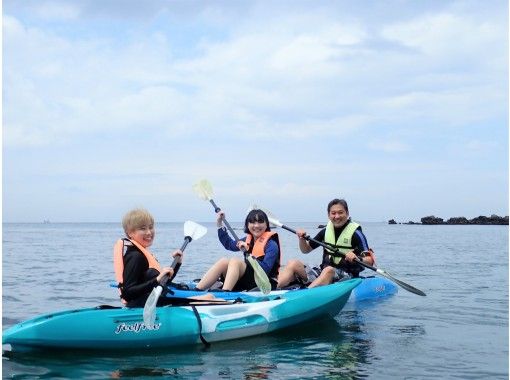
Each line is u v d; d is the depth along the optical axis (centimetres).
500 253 1697
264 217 646
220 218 688
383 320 601
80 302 712
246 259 607
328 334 531
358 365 425
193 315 489
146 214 487
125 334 468
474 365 428
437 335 528
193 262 1327
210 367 419
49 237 3356
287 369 414
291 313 539
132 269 472
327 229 738
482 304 711
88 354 454
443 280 968
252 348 476
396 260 1412
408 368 418
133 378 392
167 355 454
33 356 446
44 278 961
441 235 3609
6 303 694
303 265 668
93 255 1577
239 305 517
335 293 573
